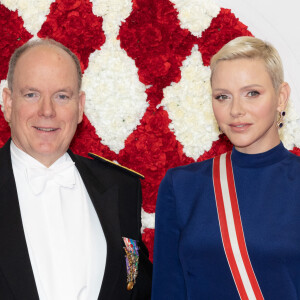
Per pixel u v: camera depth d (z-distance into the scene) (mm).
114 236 1950
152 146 3012
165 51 3000
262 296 1652
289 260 1622
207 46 2980
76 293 1825
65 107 1961
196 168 1925
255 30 2963
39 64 1921
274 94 1726
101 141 3059
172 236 1926
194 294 1788
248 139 1732
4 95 2021
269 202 1721
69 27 3004
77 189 2053
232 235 1721
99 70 3035
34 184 1920
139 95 3039
